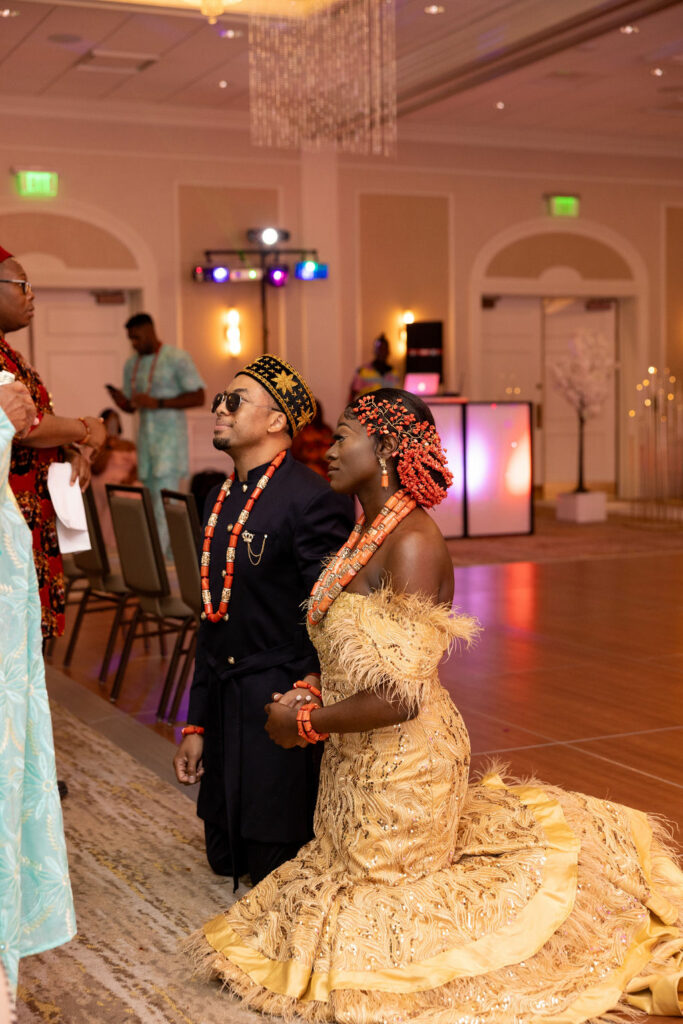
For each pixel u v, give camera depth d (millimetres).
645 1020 2375
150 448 9156
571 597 7598
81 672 5832
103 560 5719
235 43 9680
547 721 4711
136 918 2945
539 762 4164
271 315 12578
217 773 3115
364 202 12906
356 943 2404
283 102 11422
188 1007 2475
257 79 10672
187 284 12180
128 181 11820
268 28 9352
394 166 12992
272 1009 2400
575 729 4590
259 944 2547
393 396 2574
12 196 11406
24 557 2199
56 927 2234
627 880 2625
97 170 11688
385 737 2529
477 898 2479
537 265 13789
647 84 11219
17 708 2154
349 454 2568
